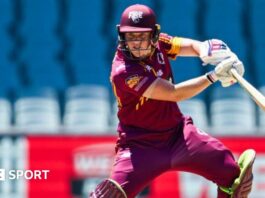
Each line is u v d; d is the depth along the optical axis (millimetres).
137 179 20719
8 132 33969
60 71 36031
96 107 35500
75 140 33719
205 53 20797
